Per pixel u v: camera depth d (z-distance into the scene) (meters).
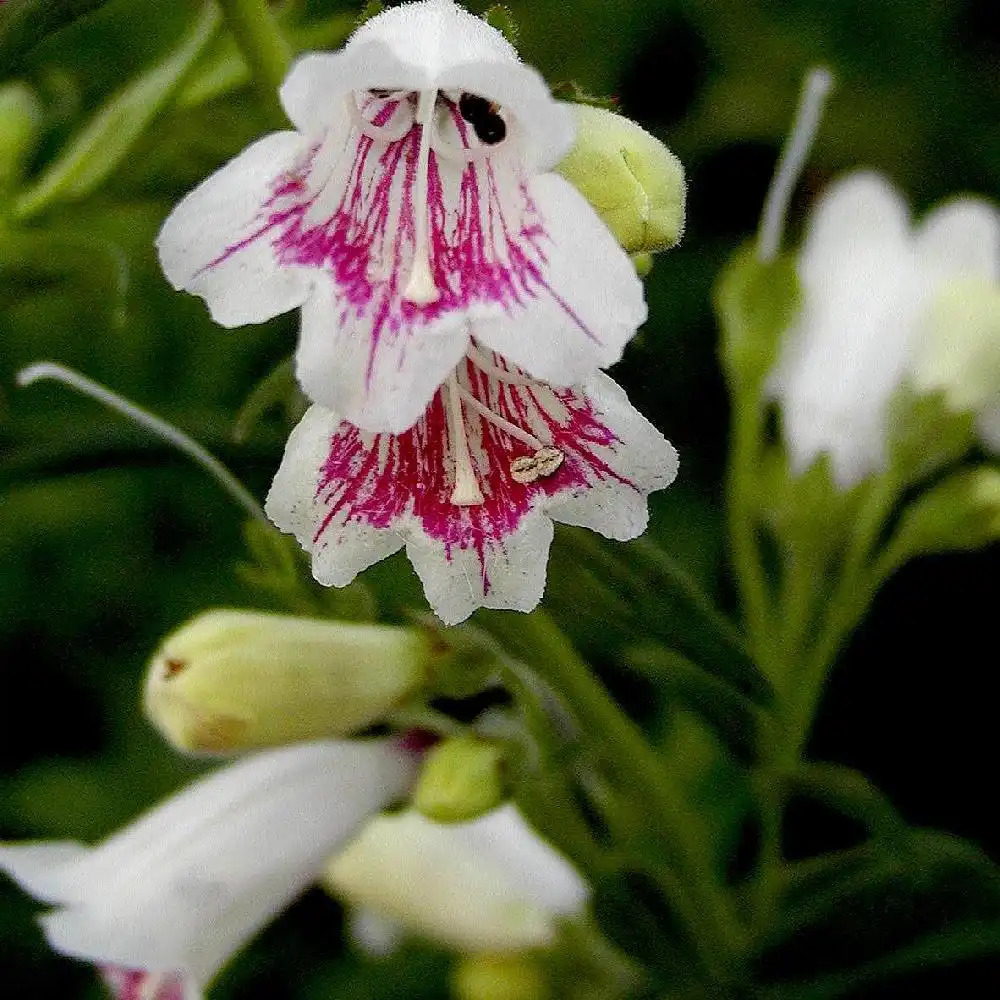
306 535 0.38
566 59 0.54
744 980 0.43
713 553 0.51
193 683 0.41
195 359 0.50
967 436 0.44
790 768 0.43
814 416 0.45
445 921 0.45
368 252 0.38
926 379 0.45
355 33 0.39
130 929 0.42
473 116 0.39
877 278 0.46
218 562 0.52
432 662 0.41
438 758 0.42
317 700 0.41
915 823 0.52
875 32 0.58
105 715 0.53
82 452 0.41
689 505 0.52
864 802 0.43
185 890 0.42
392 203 0.38
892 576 0.54
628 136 0.39
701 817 0.47
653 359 0.53
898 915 0.42
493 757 0.42
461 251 0.38
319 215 0.38
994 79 0.59
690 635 0.40
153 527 0.52
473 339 0.39
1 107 0.42
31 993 0.50
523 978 0.45
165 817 0.42
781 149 0.57
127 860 0.42
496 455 0.39
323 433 0.39
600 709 0.42
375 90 0.39
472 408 0.39
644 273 0.40
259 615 0.41
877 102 0.58
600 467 0.38
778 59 0.57
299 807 0.42
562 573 0.40
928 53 0.58
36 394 0.50
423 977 0.50
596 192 0.38
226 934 0.42
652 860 0.43
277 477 0.38
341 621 0.42
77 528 0.52
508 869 0.45
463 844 0.45
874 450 0.45
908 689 0.53
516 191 0.38
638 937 0.43
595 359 0.37
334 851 0.42
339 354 0.37
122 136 0.42
